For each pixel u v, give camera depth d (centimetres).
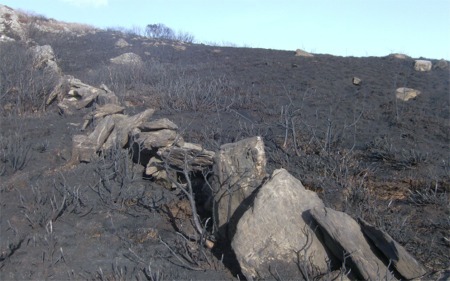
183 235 609
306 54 1881
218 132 912
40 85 1202
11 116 1083
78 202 680
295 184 554
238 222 537
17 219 651
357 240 499
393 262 481
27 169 799
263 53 2019
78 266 558
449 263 532
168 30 3184
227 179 591
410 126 941
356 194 664
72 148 827
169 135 743
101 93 1164
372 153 821
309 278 494
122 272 535
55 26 2734
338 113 1049
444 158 786
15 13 2616
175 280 527
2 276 538
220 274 542
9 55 1544
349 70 1478
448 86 1255
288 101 1155
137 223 647
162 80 1367
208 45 2469
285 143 856
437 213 627
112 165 782
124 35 2680
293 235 519
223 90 1303
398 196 680
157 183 739
